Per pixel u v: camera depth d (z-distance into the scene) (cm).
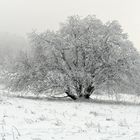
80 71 2152
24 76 2238
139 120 1165
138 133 856
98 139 761
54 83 2145
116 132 865
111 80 2231
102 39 2241
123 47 2262
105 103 2038
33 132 816
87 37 2233
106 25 2358
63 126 931
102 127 945
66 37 2284
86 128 915
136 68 2250
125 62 2202
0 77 2338
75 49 2233
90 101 2131
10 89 2381
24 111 1261
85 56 2261
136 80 2294
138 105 1989
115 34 2320
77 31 2344
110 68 2209
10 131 816
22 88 2272
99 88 2267
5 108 1332
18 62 2286
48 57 2256
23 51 2325
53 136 776
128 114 1395
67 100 2155
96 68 2258
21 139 723
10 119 1016
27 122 970
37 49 2317
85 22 2370
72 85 2195
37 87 2206
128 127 954
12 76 2294
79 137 778
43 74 2219
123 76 2223
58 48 2267
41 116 1132
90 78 2138
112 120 1129
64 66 2222
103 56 2206
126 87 2286
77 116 1203
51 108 1488
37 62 2300
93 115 1267
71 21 2367
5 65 2339
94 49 2200
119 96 2295
